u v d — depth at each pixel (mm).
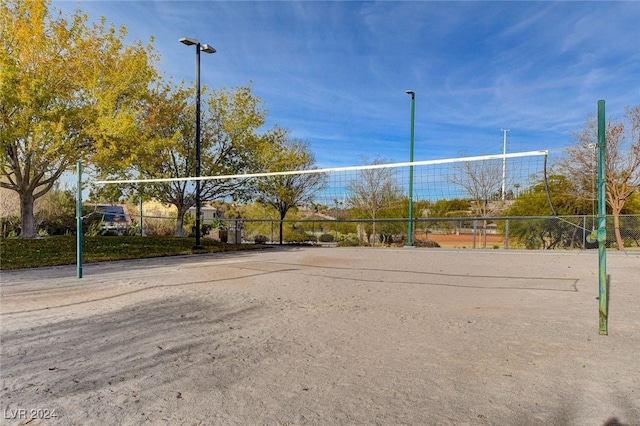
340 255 16578
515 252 17719
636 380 3463
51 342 4559
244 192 23266
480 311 6242
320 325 5438
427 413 2883
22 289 7996
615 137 18891
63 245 15117
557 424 2727
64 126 14281
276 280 9453
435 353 4230
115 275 10047
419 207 23328
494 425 2709
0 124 13344
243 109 22078
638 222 18281
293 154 23438
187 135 21422
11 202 20578
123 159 15953
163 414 2865
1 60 13172
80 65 15125
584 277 9969
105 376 3570
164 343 4551
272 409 2947
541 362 3934
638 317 5738
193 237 22797
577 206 20000
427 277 10164
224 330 5152
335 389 3312
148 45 18797
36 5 14375
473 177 23219
